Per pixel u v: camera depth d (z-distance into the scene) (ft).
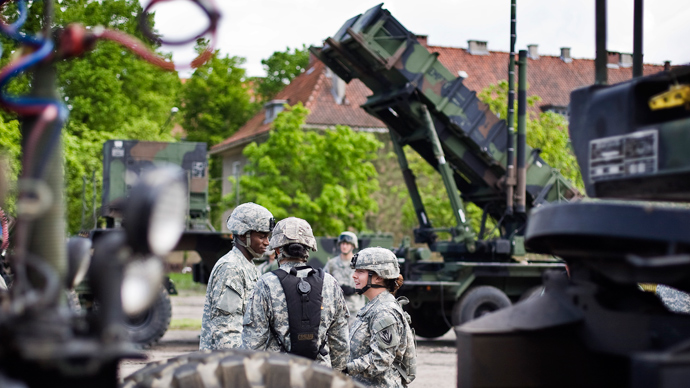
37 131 4.99
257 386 6.92
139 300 5.04
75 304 23.13
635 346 6.67
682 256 5.78
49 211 5.11
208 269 37.14
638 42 8.46
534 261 42.29
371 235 40.42
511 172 40.29
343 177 71.56
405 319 13.23
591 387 7.36
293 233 13.24
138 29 5.76
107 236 5.04
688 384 5.54
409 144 42.91
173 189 4.86
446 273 38.93
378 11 37.70
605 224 6.23
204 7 5.49
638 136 6.88
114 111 66.28
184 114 126.62
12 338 4.67
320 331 12.76
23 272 5.08
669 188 6.68
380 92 40.24
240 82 128.47
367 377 12.98
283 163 71.15
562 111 102.73
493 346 7.21
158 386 6.73
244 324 12.78
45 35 5.32
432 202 70.08
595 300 7.10
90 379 5.06
